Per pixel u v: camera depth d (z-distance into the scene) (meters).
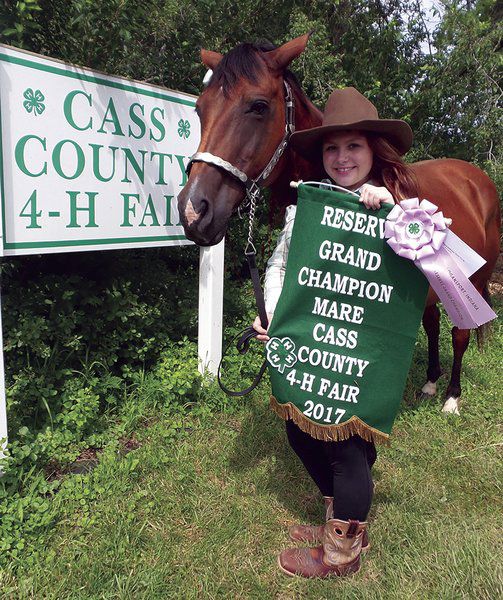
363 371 1.63
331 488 2.01
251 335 1.85
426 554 1.92
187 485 2.32
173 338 3.85
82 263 3.71
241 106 1.91
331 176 1.80
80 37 2.99
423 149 5.71
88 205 2.56
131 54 3.57
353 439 1.71
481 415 3.16
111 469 2.31
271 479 2.43
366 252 1.60
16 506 1.99
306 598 1.76
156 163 2.90
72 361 3.20
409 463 2.59
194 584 1.79
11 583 1.76
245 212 2.19
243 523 2.11
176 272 4.91
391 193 1.73
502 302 6.12
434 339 3.51
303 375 1.66
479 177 3.27
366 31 5.71
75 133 2.44
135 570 1.84
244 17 4.24
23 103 2.20
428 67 5.46
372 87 5.41
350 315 1.63
